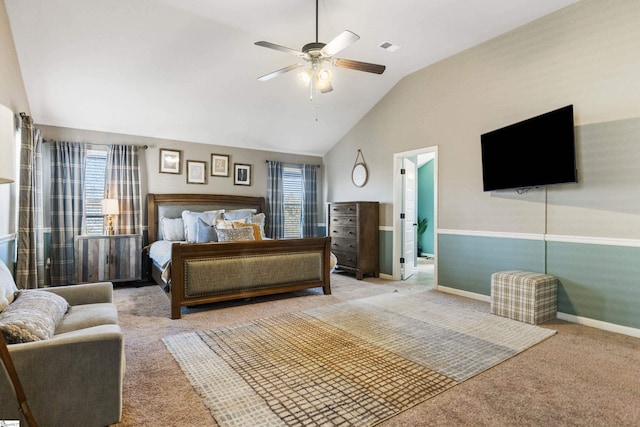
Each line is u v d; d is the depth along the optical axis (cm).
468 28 370
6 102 319
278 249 401
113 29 342
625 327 296
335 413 177
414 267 657
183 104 481
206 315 344
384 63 453
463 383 209
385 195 548
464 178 429
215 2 317
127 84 423
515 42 371
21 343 151
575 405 185
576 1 322
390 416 175
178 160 561
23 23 323
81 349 154
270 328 305
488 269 402
